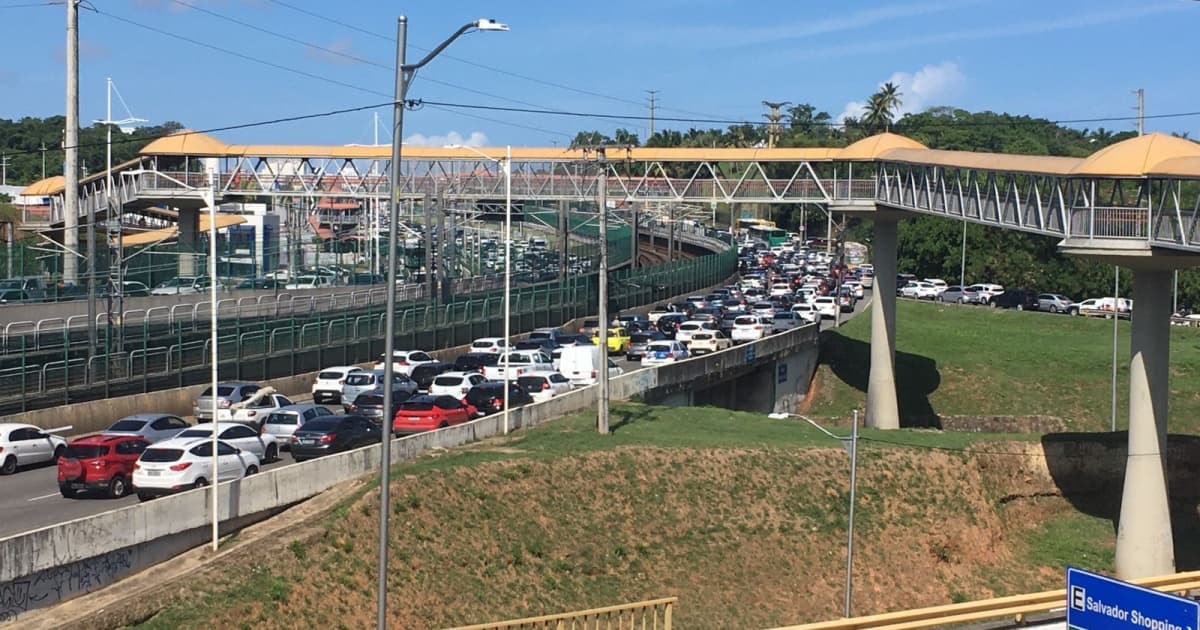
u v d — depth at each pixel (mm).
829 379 90625
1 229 113938
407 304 75938
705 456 50719
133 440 40656
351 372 60500
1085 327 106812
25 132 193875
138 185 85500
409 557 38500
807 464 52531
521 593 39562
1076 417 83312
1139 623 19844
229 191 86438
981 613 36062
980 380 89438
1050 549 53219
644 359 77000
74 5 64438
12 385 49406
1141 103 68375
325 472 41219
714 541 46031
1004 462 56750
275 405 54219
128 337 59250
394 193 27875
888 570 48062
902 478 53469
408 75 27672
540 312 90625
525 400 56375
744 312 100500
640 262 153000
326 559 36562
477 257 124188
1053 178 50406
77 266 71875
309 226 130875
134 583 33062
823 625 34125
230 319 65250
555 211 127688
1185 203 54875
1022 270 142250
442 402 51031
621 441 51219
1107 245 46000
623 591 41812
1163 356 47469
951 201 64375
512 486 44188
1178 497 59938
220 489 36438
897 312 115188
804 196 81375
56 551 31062
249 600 33406
